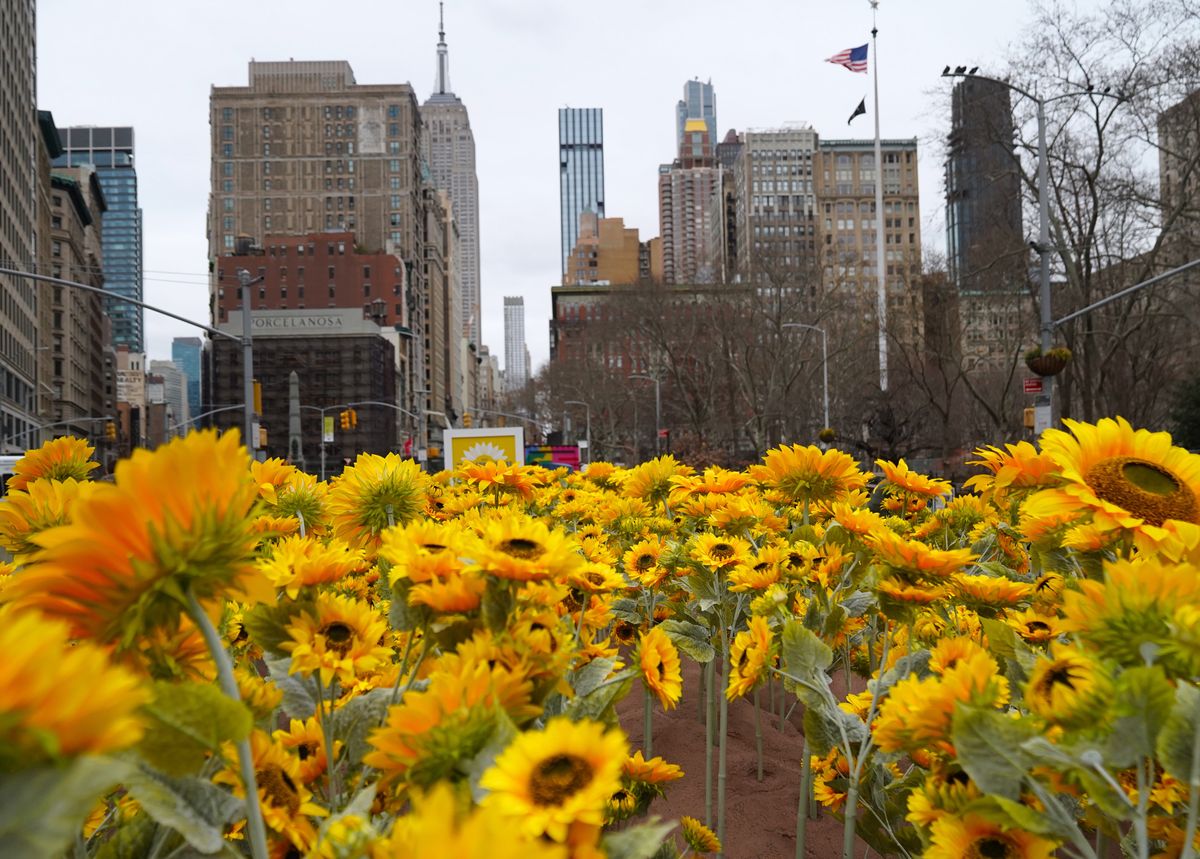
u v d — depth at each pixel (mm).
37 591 904
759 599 2848
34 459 2662
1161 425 49188
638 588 3693
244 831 1447
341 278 126062
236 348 107125
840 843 3203
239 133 140500
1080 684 1255
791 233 81250
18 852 543
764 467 3293
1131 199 27203
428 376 162500
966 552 2010
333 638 1568
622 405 79062
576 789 1000
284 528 2764
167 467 918
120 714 592
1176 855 1372
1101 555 2082
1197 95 25734
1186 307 30953
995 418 35531
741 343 48656
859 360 51625
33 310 89500
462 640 1512
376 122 141875
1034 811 1248
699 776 3830
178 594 931
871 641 3193
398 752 1194
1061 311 33312
